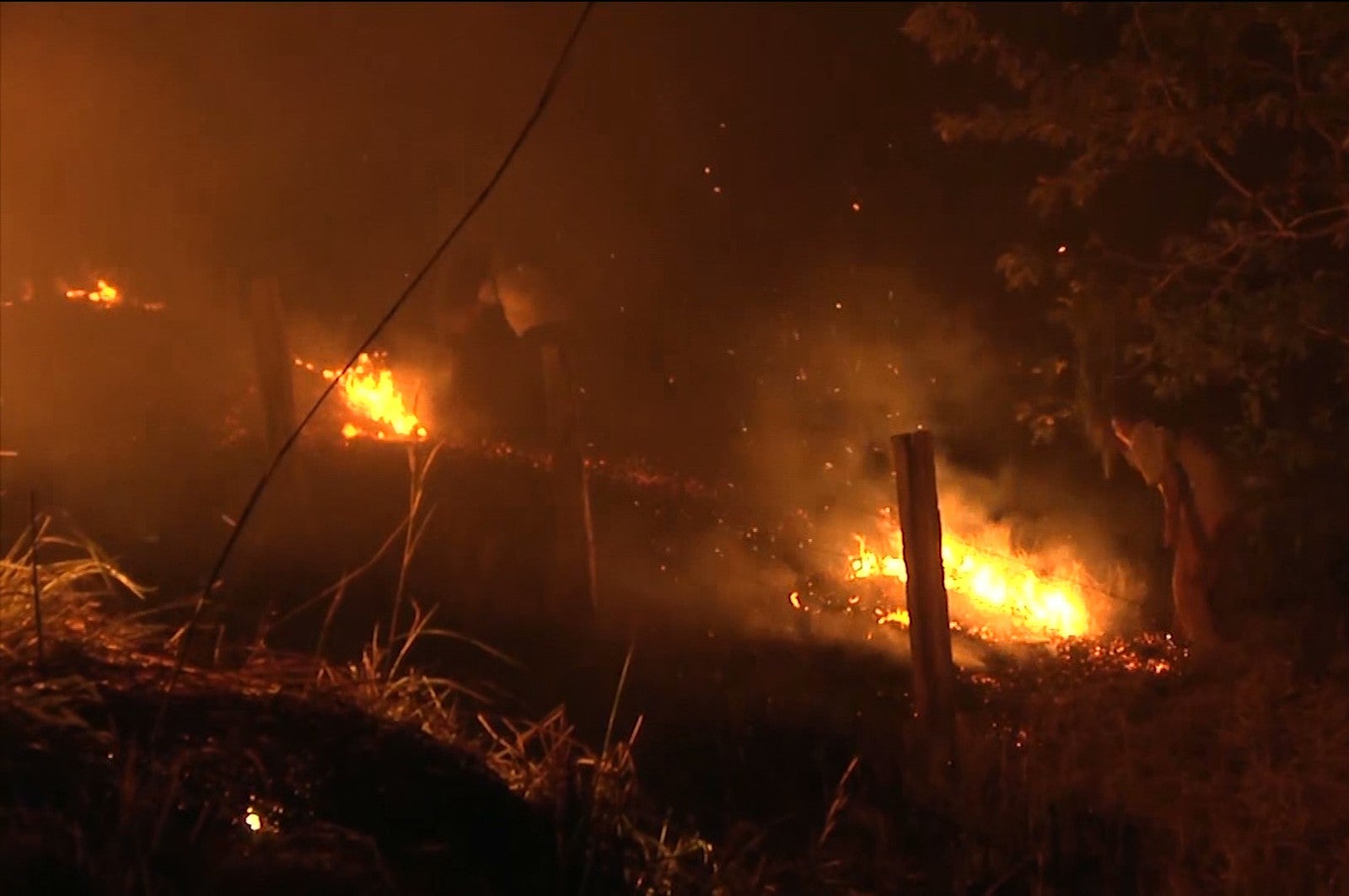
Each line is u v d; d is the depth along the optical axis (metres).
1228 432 8.91
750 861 5.97
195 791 4.52
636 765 6.74
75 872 4.02
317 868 4.33
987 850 6.16
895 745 7.23
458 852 4.78
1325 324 8.02
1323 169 8.27
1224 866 6.21
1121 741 7.29
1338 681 7.72
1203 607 8.74
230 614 7.53
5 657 4.80
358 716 5.15
